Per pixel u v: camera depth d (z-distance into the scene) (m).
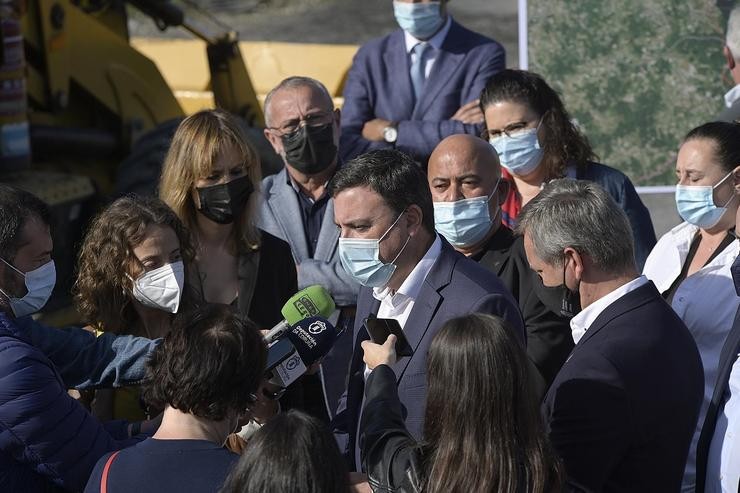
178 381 4.53
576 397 4.92
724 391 5.54
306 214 8.02
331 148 7.84
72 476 5.05
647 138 9.68
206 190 6.89
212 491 4.36
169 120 12.52
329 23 28.20
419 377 5.52
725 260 6.71
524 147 7.82
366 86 10.05
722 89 9.55
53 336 5.66
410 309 5.77
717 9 9.46
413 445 4.49
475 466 4.21
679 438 5.00
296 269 7.36
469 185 6.89
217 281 7.11
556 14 9.64
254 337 4.68
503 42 25.62
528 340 6.60
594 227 5.17
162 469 4.43
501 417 4.25
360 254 5.64
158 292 6.12
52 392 5.00
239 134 6.95
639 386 4.89
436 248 5.74
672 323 5.16
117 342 5.80
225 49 14.18
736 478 5.31
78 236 11.28
